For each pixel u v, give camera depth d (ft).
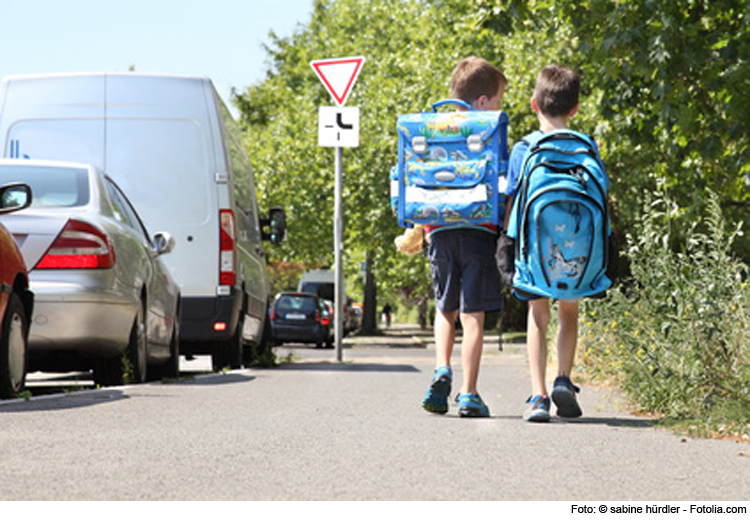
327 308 139.85
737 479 17.26
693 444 21.33
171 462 18.07
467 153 26.21
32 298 30.30
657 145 48.47
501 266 25.54
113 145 50.03
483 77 28.09
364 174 157.79
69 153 49.85
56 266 33.14
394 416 26.13
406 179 26.53
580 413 25.50
